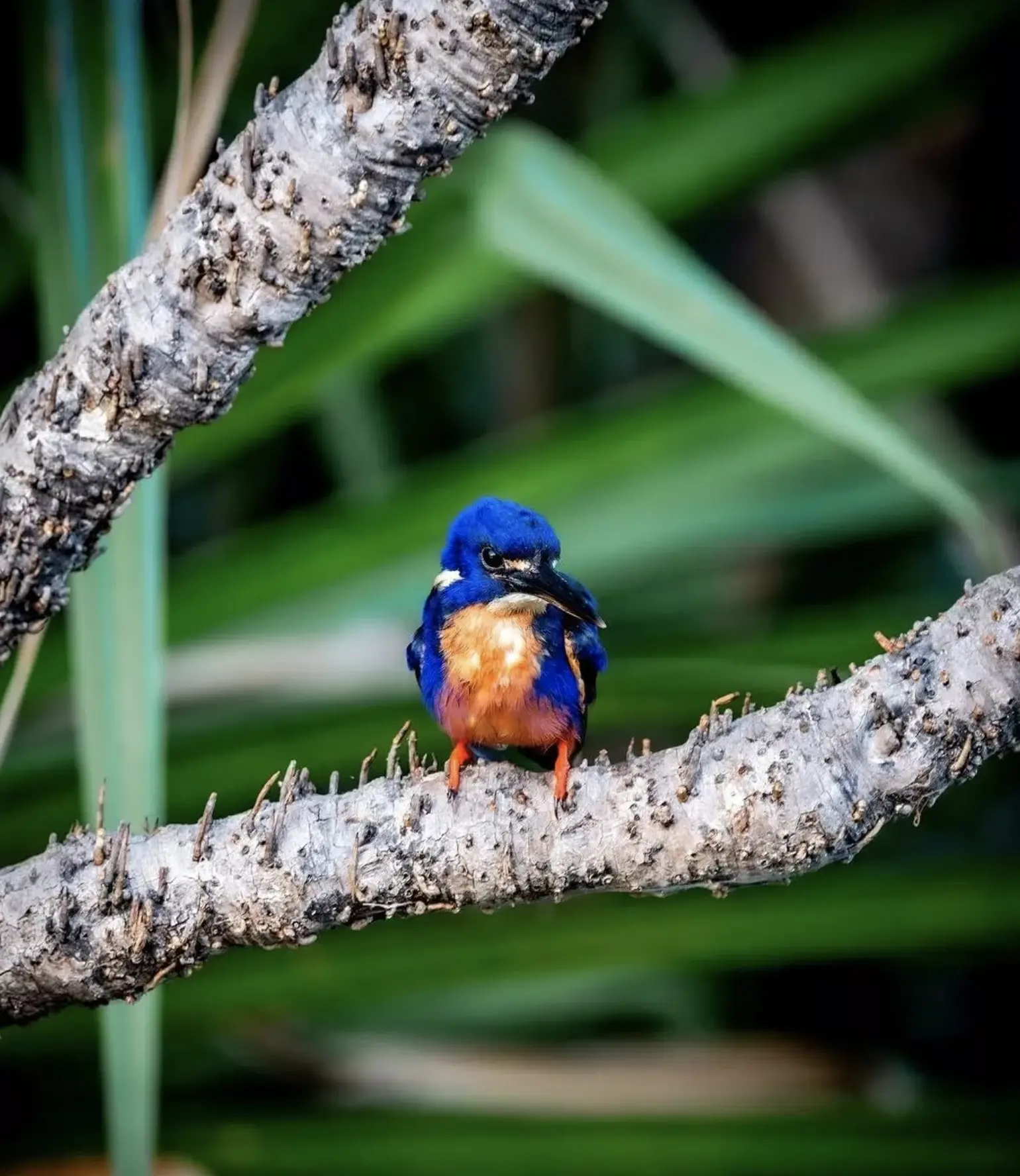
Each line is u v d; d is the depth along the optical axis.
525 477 4.23
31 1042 4.18
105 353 3.97
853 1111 4.19
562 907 4.18
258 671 4.20
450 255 4.17
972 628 3.97
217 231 3.96
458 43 3.95
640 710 4.16
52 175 4.09
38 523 3.98
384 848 3.99
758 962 4.20
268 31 4.24
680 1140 4.18
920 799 3.97
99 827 3.99
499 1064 4.24
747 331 4.05
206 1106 4.23
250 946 4.00
